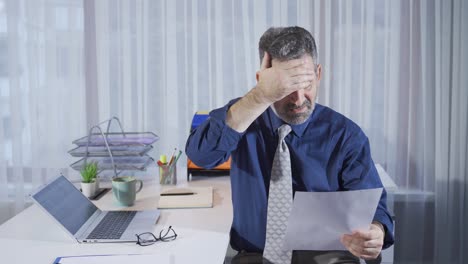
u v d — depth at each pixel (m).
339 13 2.45
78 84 2.49
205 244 1.30
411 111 2.51
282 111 1.43
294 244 1.33
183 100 2.51
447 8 2.42
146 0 2.45
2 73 2.46
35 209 1.63
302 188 1.50
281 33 1.38
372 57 2.47
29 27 2.43
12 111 2.46
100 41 2.47
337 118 1.54
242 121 1.35
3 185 2.50
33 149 2.50
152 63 2.49
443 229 2.56
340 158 1.49
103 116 2.52
